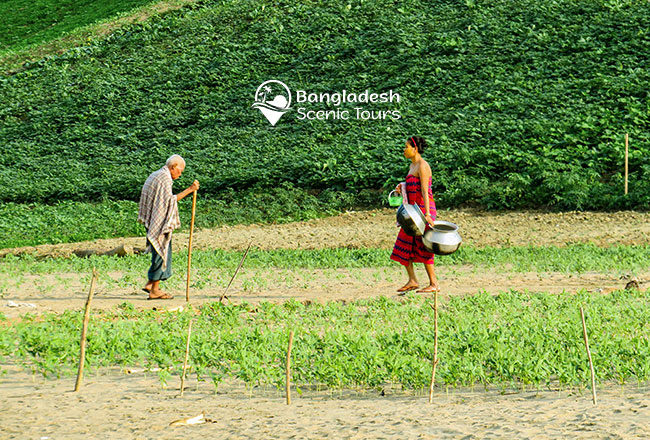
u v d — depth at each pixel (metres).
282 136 38.12
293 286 15.68
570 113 33.47
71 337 8.72
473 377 7.18
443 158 31.84
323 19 49.53
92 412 6.34
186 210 31.14
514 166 30.55
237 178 33.25
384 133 35.34
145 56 51.81
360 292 14.43
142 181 34.94
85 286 15.57
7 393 7.09
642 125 31.95
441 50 42.47
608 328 9.23
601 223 25.39
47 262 20.92
